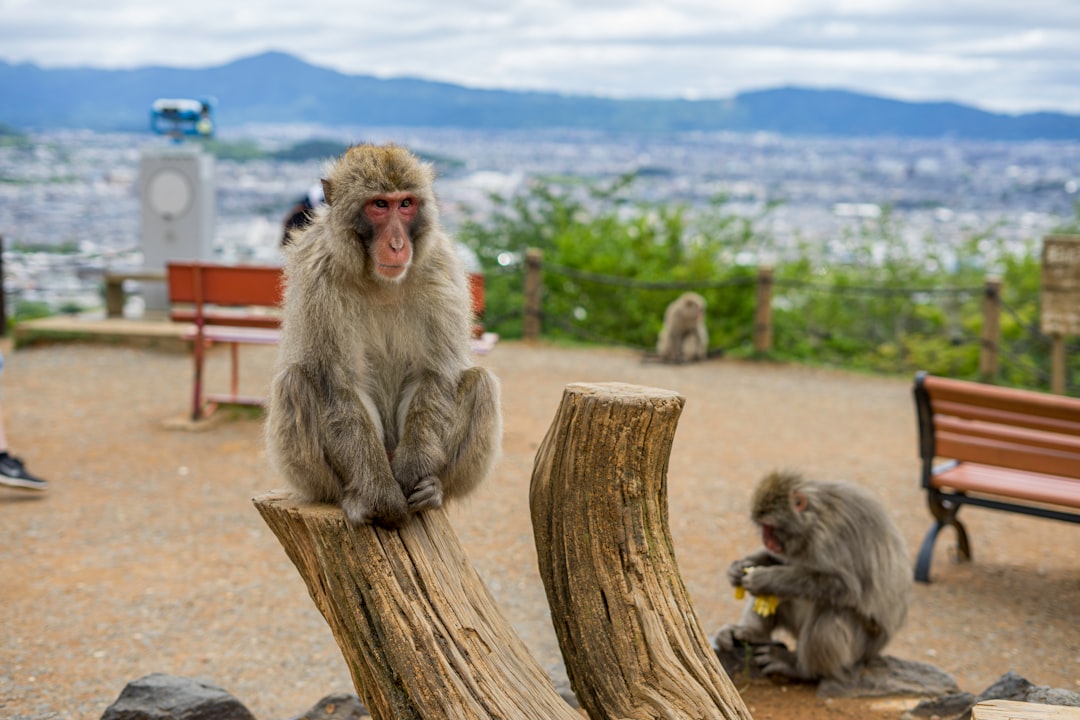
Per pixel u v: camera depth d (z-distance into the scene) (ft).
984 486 20.72
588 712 11.56
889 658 16.42
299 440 11.44
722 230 54.13
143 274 42.24
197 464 26.99
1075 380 44.96
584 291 50.83
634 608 11.18
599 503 11.24
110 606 18.33
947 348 46.19
